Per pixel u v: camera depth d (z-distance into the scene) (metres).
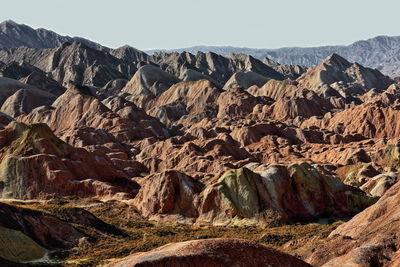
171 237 73.12
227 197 87.75
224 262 38.94
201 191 91.31
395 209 57.94
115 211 91.69
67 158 114.50
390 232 49.50
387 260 45.66
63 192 102.31
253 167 114.19
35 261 61.31
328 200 92.81
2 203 68.00
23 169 104.88
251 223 84.62
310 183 93.19
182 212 89.88
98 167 116.25
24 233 66.38
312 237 64.25
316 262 51.97
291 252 59.12
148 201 92.31
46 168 104.25
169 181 91.69
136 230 79.56
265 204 87.38
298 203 91.31
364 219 62.84
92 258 62.59
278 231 76.62
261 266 39.62
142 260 39.09
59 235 69.62
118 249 66.25
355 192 95.12
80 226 73.88
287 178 93.12
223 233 75.69
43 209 77.75
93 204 95.81
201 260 38.88
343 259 47.97
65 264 58.91
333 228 74.44
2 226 63.84
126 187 113.31
